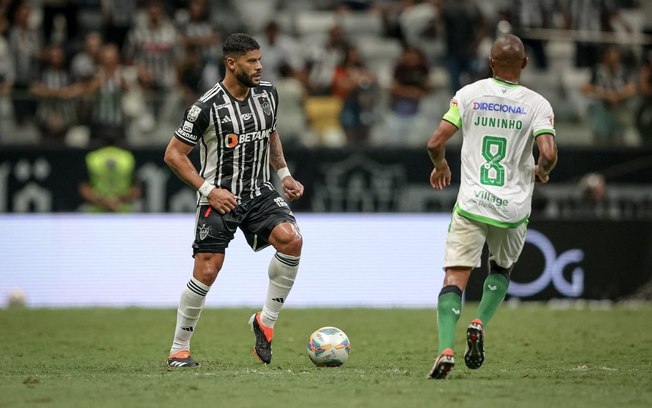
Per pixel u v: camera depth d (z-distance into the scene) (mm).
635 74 61438
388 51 72500
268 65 64875
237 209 27703
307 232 54375
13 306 51250
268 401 20828
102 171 56406
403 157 59000
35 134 56969
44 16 66375
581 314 46312
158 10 63406
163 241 54125
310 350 28406
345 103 59781
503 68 24953
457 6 65875
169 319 43844
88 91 57438
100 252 53750
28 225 53562
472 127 24859
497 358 31281
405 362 30203
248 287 53000
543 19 63594
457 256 24734
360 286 54625
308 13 76875
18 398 21281
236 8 76562
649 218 55062
